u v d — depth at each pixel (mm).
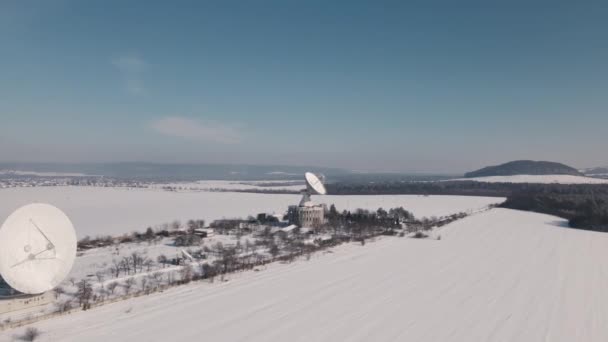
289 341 50938
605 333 55438
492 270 90438
